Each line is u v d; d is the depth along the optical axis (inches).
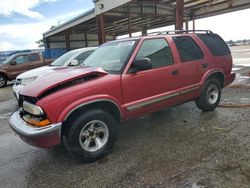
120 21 861.8
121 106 143.5
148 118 205.8
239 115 193.9
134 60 149.9
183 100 181.9
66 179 120.9
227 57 217.3
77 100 125.6
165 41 172.6
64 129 129.8
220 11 677.9
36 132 117.4
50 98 120.9
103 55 172.2
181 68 175.0
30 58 557.9
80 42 1316.4
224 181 106.2
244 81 345.7
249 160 122.0
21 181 122.9
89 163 135.2
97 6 551.5
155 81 158.7
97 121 134.6
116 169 125.6
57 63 329.4
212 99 208.2
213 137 154.5
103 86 135.0
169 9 705.6
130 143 157.2
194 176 112.3
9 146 172.9
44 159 145.6
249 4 612.7
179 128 176.6
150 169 122.4
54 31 1047.6
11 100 369.1
